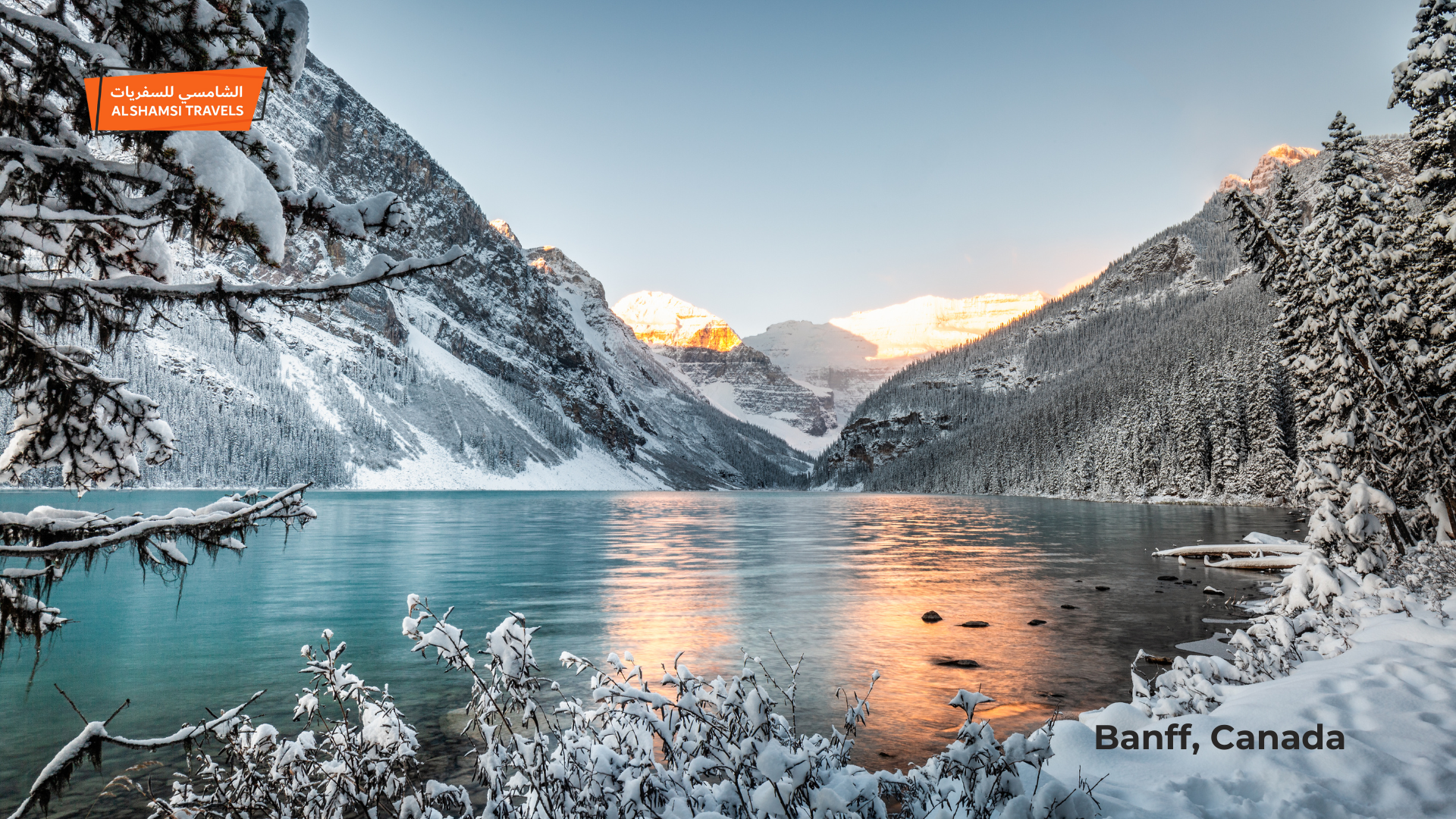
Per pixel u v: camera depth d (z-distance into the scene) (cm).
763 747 418
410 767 482
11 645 1598
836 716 1078
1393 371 2180
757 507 10469
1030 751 434
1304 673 923
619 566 3194
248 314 388
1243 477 8238
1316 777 591
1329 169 2364
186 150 350
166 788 800
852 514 8244
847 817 398
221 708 1150
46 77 372
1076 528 5350
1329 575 1266
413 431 18575
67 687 1278
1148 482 10100
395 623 1867
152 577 2689
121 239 416
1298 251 2364
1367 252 2216
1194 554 3212
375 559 3416
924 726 1027
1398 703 757
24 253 383
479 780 448
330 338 19538
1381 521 1488
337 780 444
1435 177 1903
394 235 418
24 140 354
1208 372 9569
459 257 409
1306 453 2241
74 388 432
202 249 384
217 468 12356
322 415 16238
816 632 1727
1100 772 638
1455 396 2164
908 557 3531
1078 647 1541
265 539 4475
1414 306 2225
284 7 443
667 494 19862
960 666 1384
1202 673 949
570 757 443
